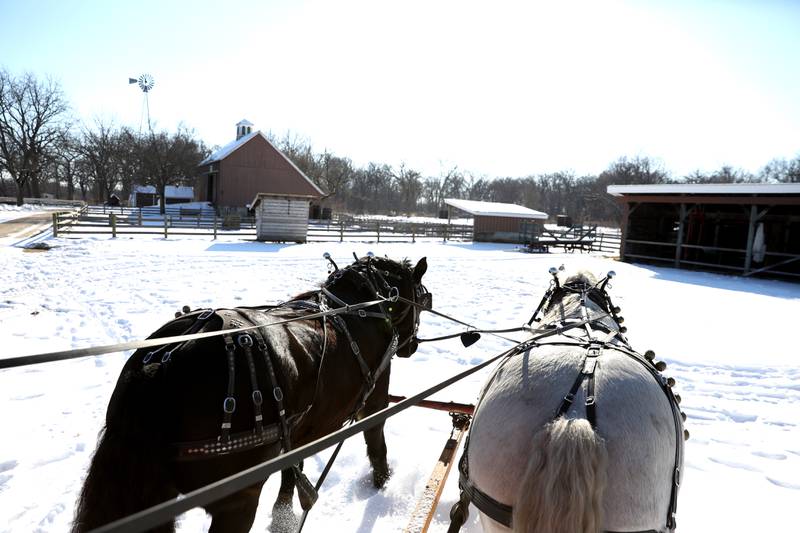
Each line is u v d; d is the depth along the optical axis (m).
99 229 28.38
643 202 24.86
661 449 2.03
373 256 4.40
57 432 4.96
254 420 2.48
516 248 30.95
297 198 26.23
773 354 8.72
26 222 31.09
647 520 1.92
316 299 3.68
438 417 5.71
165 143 57.38
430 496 3.18
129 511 2.10
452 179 105.62
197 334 2.35
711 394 6.80
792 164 74.06
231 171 45.62
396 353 4.52
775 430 5.67
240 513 2.51
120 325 8.91
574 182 104.56
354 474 4.46
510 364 2.46
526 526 1.77
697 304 13.42
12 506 3.79
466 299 12.96
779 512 4.07
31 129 60.56
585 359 2.32
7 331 8.35
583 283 3.67
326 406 3.16
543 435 1.87
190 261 17.53
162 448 2.22
